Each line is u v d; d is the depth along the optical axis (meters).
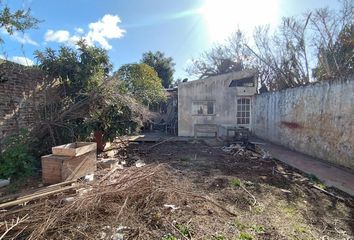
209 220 3.30
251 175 5.64
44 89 7.00
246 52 24.06
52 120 6.57
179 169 6.08
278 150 9.13
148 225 3.09
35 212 3.18
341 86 6.61
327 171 6.12
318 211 3.79
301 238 2.98
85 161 4.84
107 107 7.59
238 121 13.23
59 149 4.54
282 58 14.63
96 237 2.81
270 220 3.42
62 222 3.01
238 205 3.89
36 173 5.30
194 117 12.99
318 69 12.01
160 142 10.28
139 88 10.46
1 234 2.80
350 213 3.75
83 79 7.56
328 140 7.14
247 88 13.12
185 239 2.83
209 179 5.15
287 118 9.62
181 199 3.78
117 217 3.08
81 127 7.05
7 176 4.95
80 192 3.75
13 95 5.96
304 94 8.44
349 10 11.67
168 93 15.71
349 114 6.31
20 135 5.77
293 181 5.29
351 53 10.55
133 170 4.53
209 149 9.08
